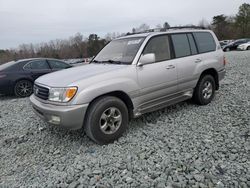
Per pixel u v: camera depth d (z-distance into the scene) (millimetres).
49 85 3576
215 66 5414
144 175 2779
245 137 3576
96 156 3318
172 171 2809
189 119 4504
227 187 2484
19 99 7582
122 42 4723
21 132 4453
